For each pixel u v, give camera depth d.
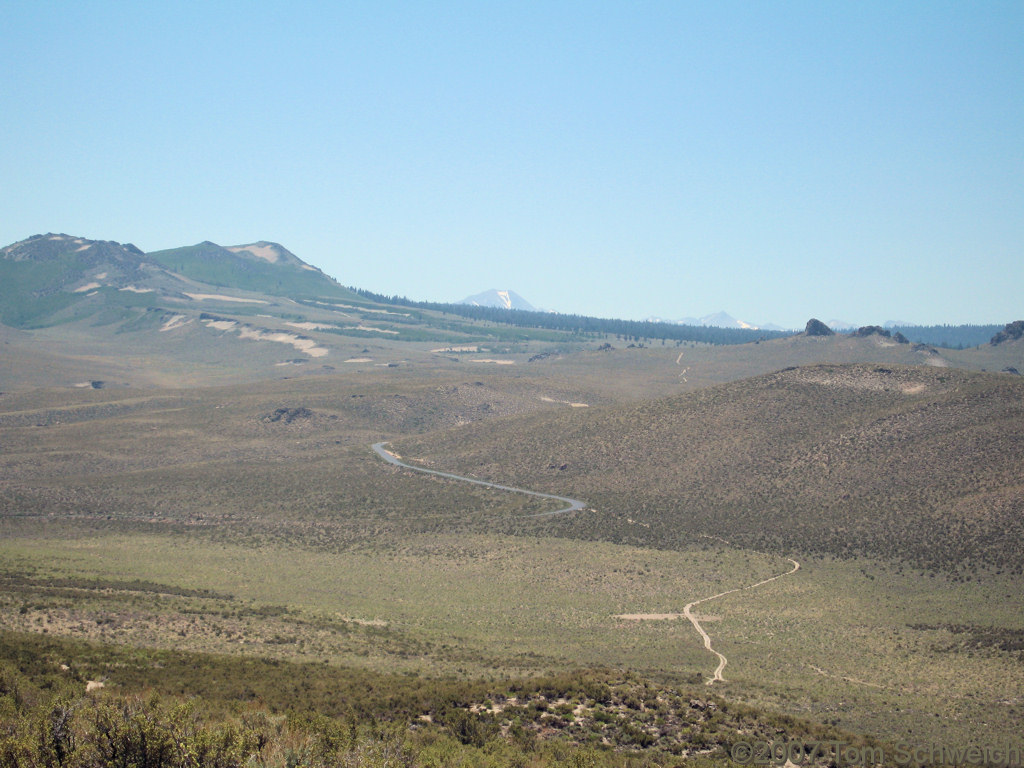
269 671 43.06
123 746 24.25
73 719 25.25
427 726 34.84
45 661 38.75
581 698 39.84
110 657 42.09
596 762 30.59
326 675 43.53
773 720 39.31
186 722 26.23
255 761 25.84
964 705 46.94
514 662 54.22
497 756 30.84
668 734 36.56
